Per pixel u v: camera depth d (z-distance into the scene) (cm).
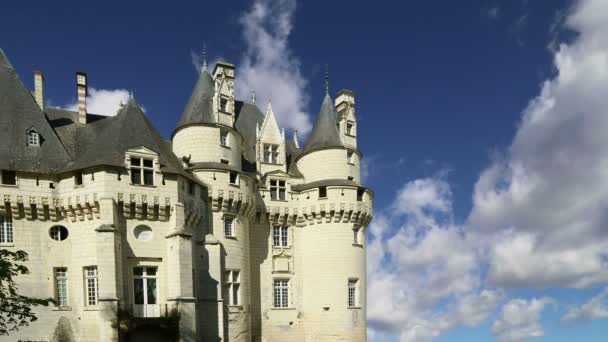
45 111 4094
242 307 4138
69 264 3434
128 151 3469
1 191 3331
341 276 4638
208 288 3834
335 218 4725
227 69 4891
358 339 4603
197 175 4097
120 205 3409
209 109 4375
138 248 3441
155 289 3484
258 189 4703
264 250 4666
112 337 3133
